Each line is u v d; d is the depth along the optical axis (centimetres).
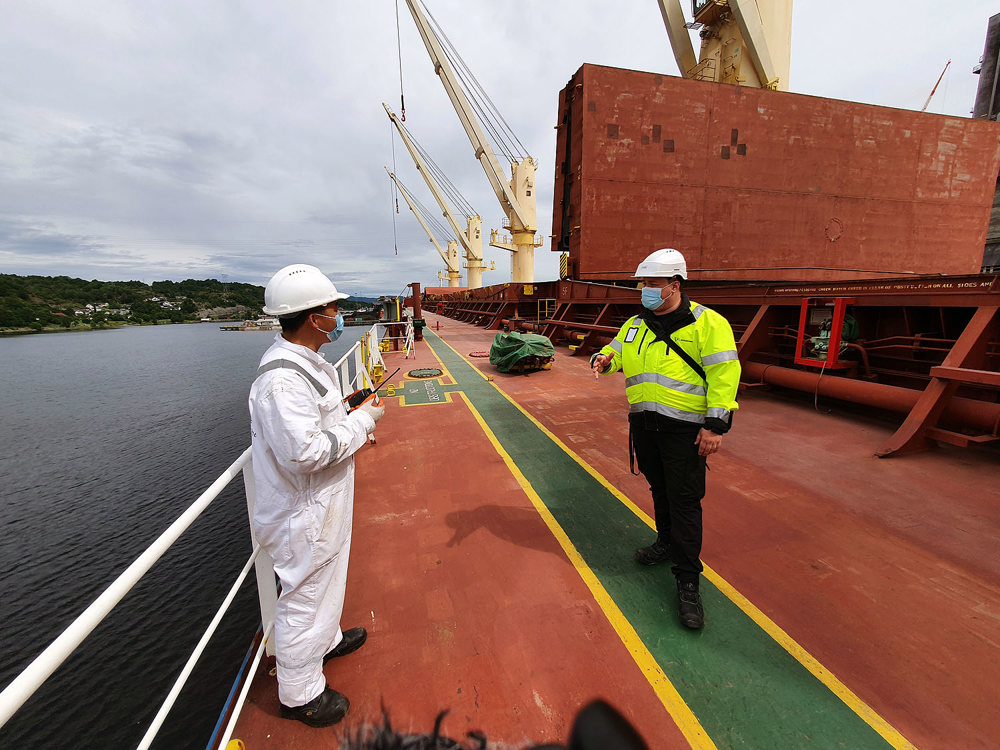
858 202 941
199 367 3719
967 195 1001
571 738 44
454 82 2653
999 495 339
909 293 471
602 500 349
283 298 153
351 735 162
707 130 865
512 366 875
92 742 362
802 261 934
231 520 716
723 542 284
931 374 419
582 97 826
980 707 171
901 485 359
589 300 1168
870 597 232
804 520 309
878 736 161
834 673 187
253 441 150
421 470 412
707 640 205
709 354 204
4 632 596
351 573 260
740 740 160
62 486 1101
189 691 342
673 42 1339
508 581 250
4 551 805
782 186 905
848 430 495
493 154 2856
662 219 871
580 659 196
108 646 460
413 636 211
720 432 201
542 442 486
